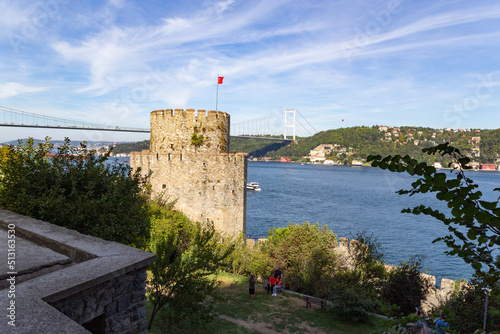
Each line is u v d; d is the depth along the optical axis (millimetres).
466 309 12500
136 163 31672
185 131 30719
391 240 63500
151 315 14664
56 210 13906
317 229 28922
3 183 14852
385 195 139125
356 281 23812
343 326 16422
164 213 27094
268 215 85000
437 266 48438
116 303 5977
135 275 6363
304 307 18938
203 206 30531
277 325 16234
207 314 14188
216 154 30547
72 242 7312
